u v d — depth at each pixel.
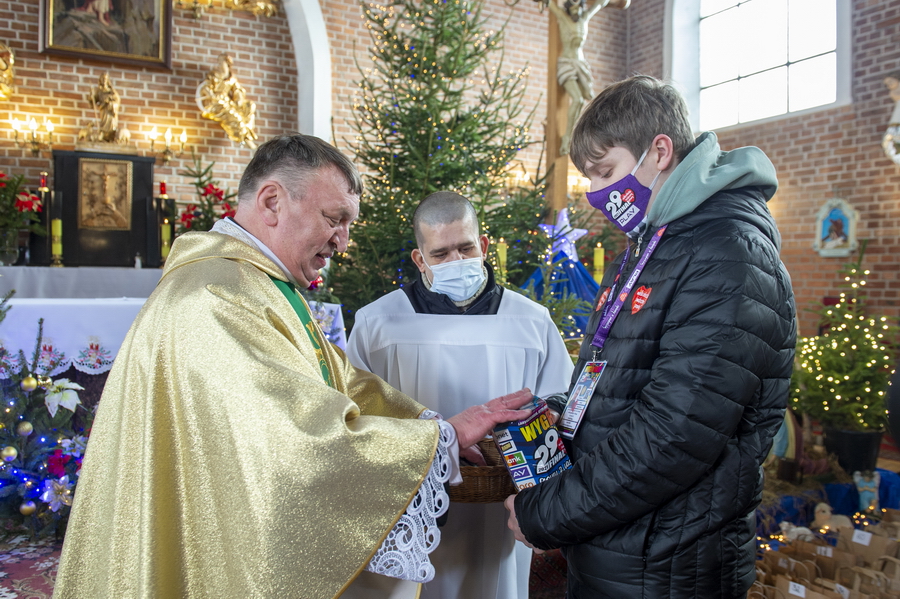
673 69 7.65
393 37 4.54
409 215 4.13
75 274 4.54
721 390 0.95
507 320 1.70
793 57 6.55
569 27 4.79
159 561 0.93
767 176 1.08
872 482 3.34
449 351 1.66
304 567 0.93
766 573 2.21
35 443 2.52
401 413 1.33
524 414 1.20
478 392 1.65
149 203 5.78
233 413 0.95
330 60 6.68
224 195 6.18
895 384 1.08
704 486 1.02
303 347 1.09
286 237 1.15
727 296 0.97
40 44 5.67
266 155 1.15
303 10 6.43
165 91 6.20
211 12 6.38
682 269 1.04
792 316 1.06
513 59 7.52
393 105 4.39
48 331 2.73
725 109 7.36
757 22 6.94
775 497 3.29
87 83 5.90
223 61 6.21
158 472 0.96
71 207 5.55
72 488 2.42
